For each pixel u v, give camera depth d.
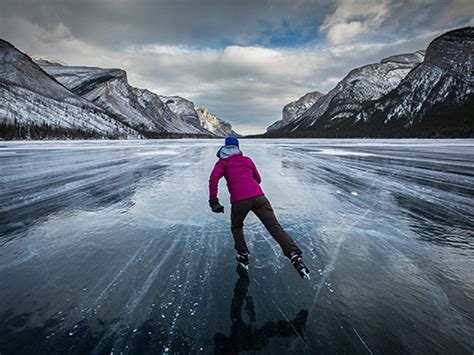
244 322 1.90
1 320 1.92
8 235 3.50
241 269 2.64
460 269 2.59
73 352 1.65
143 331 1.82
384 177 7.88
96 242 3.29
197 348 1.68
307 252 3.00
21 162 12.45
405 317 1.94
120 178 7.88
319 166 10.63
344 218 4.18
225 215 4.40
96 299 2.15
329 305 2.08
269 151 20.14
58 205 4.96
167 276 2.50
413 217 4.18
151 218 4.23
